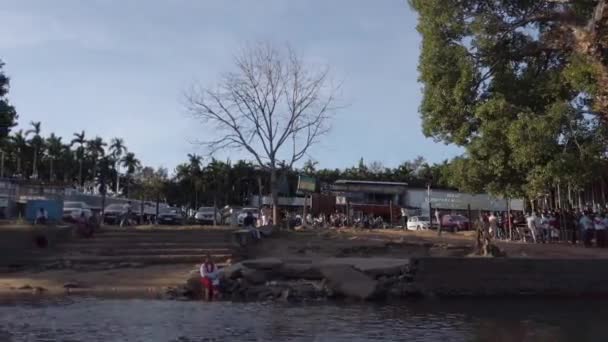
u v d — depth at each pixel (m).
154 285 24.89
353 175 105.62
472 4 34.53
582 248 32.47
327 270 24.44
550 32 33.34
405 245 31.78
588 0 31.09
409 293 24.05
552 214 37.66
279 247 31.78
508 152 32.31
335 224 48.53
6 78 41.25
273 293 23.22
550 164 30.44
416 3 35.41
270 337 15.23
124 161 120.19
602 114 30.72
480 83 34.34
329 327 16.78
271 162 42.50
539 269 25.72
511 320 18.55
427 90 35.16
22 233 30.59
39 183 48.66
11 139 101.06
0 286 24.27
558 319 18.83
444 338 15.34
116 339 14.83
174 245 31.61
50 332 15.61
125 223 42.81
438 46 34.16
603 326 17.47
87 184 119.12
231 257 29.78
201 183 105.62
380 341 14.83
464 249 31.11
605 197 39.12
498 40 34.19
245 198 107.31
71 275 26.48
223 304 21.28
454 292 24.94
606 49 29.00
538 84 32.62
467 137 34.34
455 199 55.12
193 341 14.70
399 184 63.97
